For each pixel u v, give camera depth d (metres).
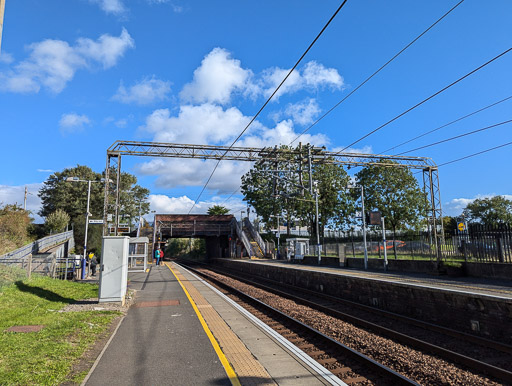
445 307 10.93
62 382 5.49
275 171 28.05
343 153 29.28
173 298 14.39
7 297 12.43
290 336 9.76
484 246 19.22
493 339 9.27
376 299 14.51
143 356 6.80
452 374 6.73
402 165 30.84
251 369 6.10
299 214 55.53
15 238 32.75
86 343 7.56
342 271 24.70
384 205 52.66
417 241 25.86
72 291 16.11
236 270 40.28
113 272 12.83
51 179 64.38
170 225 61.59
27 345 7.10
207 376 5.78
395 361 7.47
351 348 8.22
